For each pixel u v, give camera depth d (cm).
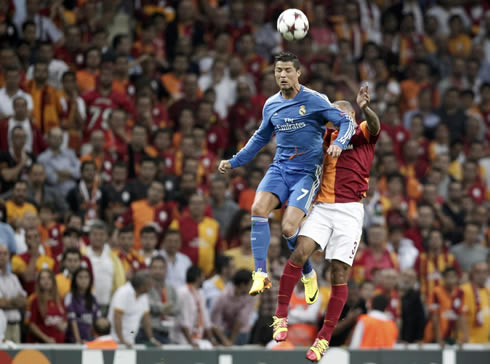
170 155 5003
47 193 4488
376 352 3500
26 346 3238
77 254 3784
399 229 4744
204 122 5322
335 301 2509
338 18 6625
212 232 4419
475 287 4494
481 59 6775
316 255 4228
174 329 3744
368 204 4916
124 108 5138
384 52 6481
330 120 2441
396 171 5319
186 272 3803
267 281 2447
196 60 5894
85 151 4862
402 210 5097
